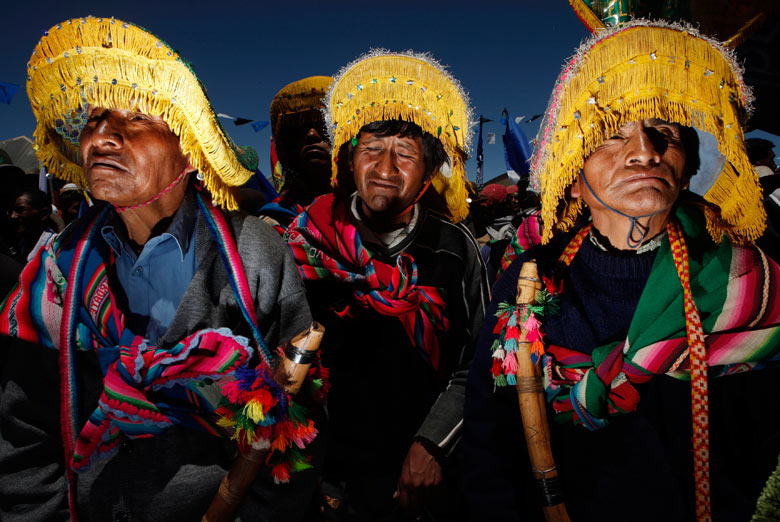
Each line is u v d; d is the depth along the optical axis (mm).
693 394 977
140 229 1104
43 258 1081
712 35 1208
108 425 998
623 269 1087
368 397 1562
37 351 1052
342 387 1564
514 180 3797
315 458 1122
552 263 1197
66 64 964
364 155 1587
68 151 1207
